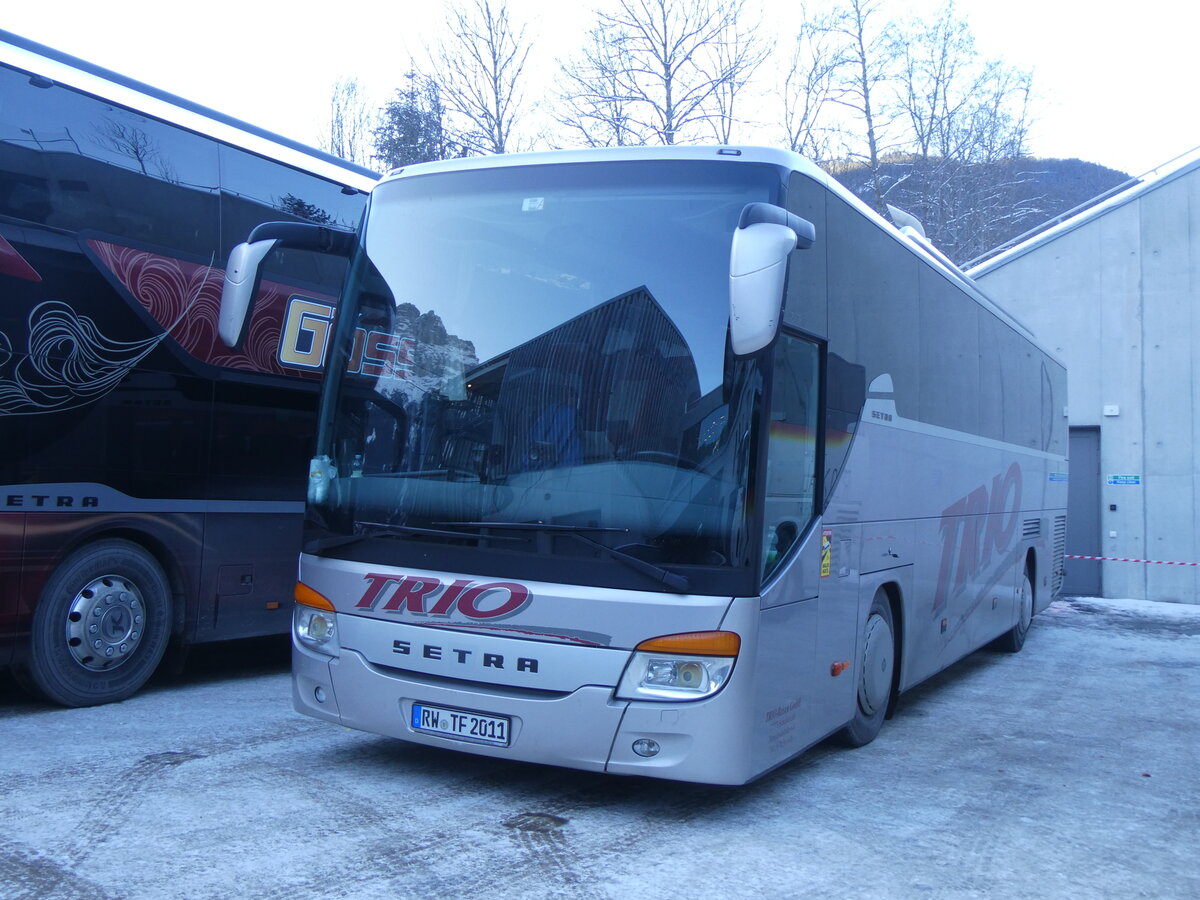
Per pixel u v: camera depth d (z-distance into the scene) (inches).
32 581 261.1
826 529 227.8
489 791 213.2
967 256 1082.7
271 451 320.8
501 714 194.2
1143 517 659.4
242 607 313.6
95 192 273.9
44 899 149.9
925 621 306.2
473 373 208.5
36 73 261.7
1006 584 415.5
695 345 195.3
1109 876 184.5
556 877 168.2
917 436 295.6
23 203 257.6
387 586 206.5
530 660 192.5
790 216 190.4
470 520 201.2
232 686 317.7
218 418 305.0
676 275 200.2
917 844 196.1
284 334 323.9
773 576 200.2
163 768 219.3
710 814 207.5
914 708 335.9
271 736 251.0
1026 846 198.7
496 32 999.0
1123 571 661.3
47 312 261.4
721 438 191.8
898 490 279.1
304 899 154.3
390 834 184.2
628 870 173.5
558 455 197.6
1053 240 685.3
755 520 191.3
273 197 323.9
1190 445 651.5
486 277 214.1
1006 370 408.8
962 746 281.0
